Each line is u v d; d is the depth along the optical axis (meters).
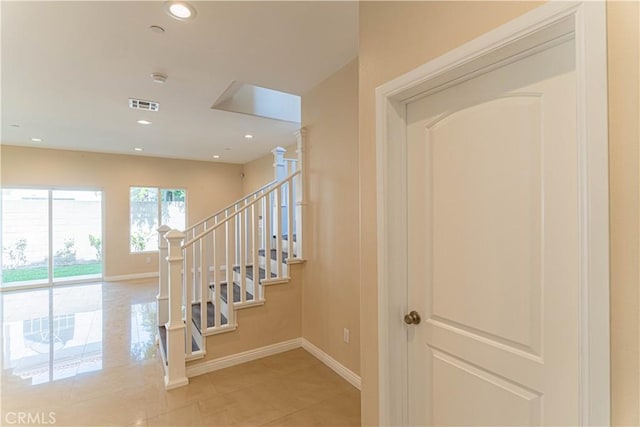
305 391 2.41
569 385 0.99
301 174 3.20
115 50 2.38
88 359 2.97
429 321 1.44
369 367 1.57
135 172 6.79
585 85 0.85
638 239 0.77
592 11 0.84
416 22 1.33
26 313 4.41
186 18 2.00
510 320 1.14
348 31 2.17
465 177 1.29
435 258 1.41
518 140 1.12
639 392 0.77
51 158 6.02
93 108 3.67
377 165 1.51
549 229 1.04
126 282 6.45
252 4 1.88
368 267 1.58
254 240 3.05
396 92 1.42
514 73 1.13
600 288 0.82
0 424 2.01
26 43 2.26
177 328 2.49
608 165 0.81
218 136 5.11
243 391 2.41
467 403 1.29
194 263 3.63
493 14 1.07
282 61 2.59
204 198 7.55
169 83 2.98
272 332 3.07
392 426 1.49
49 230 6.09
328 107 2.88
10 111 3.76
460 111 1.31
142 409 2.17
